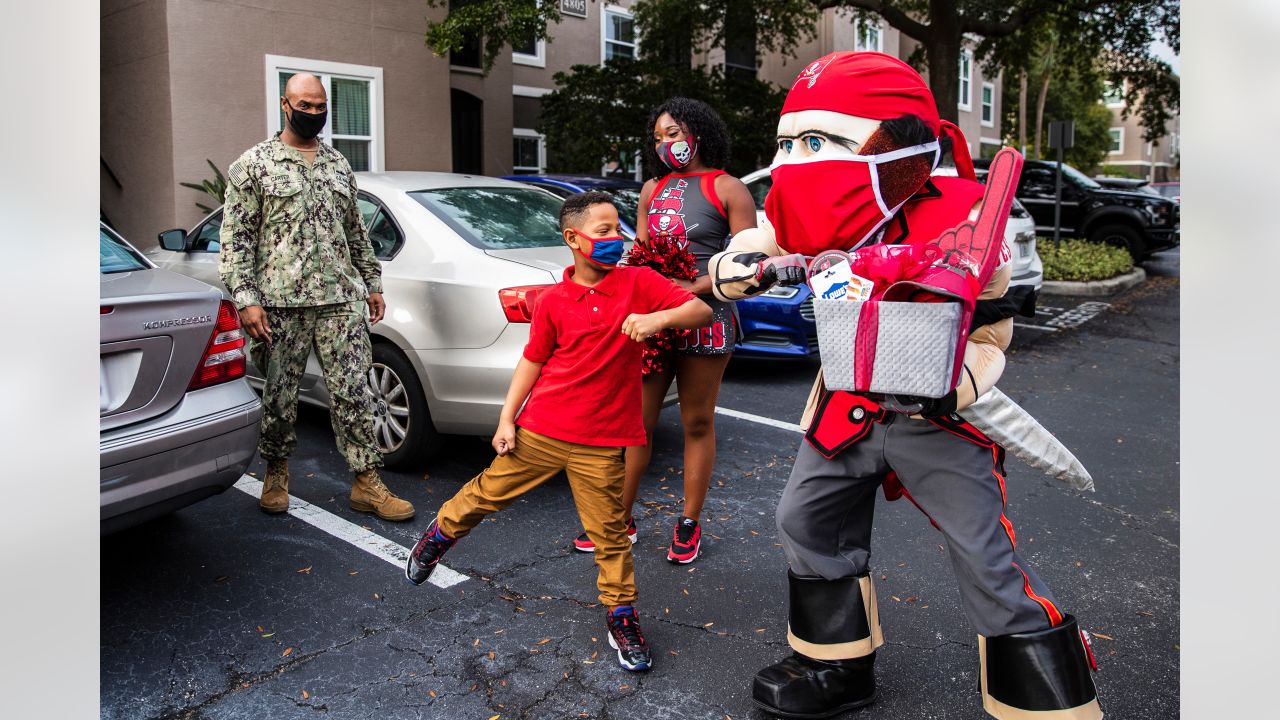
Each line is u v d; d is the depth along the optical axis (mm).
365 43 11742
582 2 11914
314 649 2984
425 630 3111
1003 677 2148
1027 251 9312
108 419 3027
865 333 1939
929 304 1875
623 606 2895
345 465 4754
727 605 3309
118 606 3256
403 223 4664
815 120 2094
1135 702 2695
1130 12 14289
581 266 2762
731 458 5043
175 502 3205
